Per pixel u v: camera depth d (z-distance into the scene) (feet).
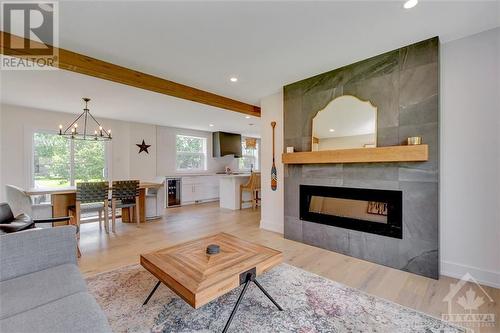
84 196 12.06
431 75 7.55
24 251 4.86
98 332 3.25
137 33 7.08
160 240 11.50
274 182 13.00
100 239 11.65
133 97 12.84
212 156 26.02
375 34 7.27
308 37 7.39
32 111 15.40
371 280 7.47
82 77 9.91
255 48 8.06
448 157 7.66
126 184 13.74
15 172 14.78
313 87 10.63
